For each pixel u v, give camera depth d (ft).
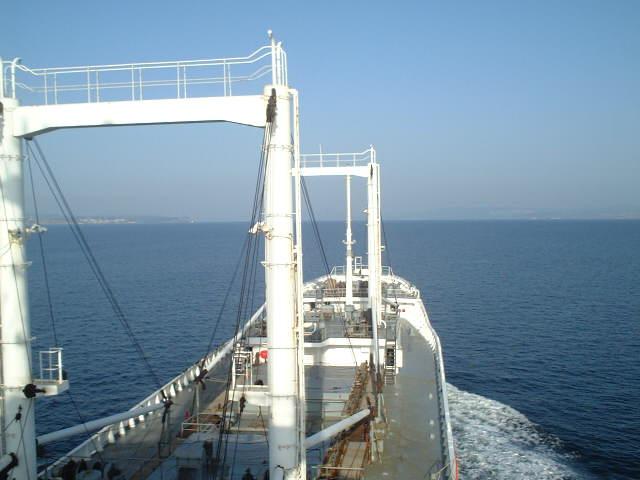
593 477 110.42
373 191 100.37
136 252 634.84
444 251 647.56
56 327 220.23
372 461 65.26
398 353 97.96
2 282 46.14
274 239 45.42
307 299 133.90
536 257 556.51
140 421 77.41
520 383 164.25
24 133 46.32
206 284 350.23
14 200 46.29
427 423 76.84
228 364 105.81
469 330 230.27
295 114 46.19
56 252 629.92
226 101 45.65
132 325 224.74
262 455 64.03
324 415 78.13
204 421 75.61
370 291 105.50
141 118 46.34
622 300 292.61
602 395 153.28
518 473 111.55
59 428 124.57
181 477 59.77
